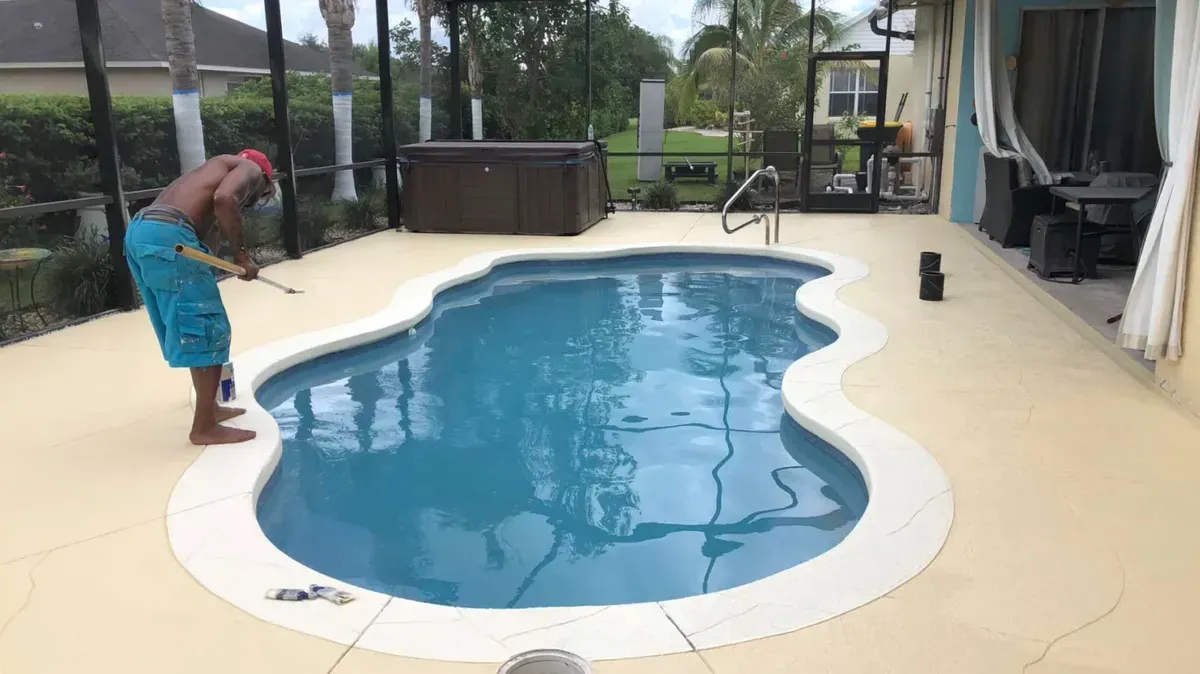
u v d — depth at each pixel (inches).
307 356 215.3
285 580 112.0
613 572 127.0
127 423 166.4
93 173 290.5
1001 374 191.0
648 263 363.6
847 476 155.9
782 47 502.0
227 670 93.5
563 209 390.3
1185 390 167.6
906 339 219.5
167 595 108.2
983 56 356.8
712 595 107.8
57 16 394.0
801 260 343.3
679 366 227.5
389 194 415.2
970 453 148.3
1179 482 136.6
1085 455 147.3
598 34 488.7
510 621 102.8
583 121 494.3
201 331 147.6
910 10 553.6
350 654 96.2
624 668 93.4
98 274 251.0
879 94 444.8
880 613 103.0
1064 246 273.7
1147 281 178.7
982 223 377.4
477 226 399.2
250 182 153.0
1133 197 251.9
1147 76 374.9
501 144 405.1
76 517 128.3
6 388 186.4
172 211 145.5
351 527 141.9
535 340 252.2
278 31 320.5
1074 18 373.7
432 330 261.9
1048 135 387.9
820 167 462.0
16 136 266.8
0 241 261.3
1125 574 110.7
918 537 120.4
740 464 166.4
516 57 489.7
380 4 394.0
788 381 188.1
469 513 147.0
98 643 98.3
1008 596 106.1
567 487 156.9
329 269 320.2
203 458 149.6
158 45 442.6
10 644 98.2
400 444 176.6
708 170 536.4
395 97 444.5
